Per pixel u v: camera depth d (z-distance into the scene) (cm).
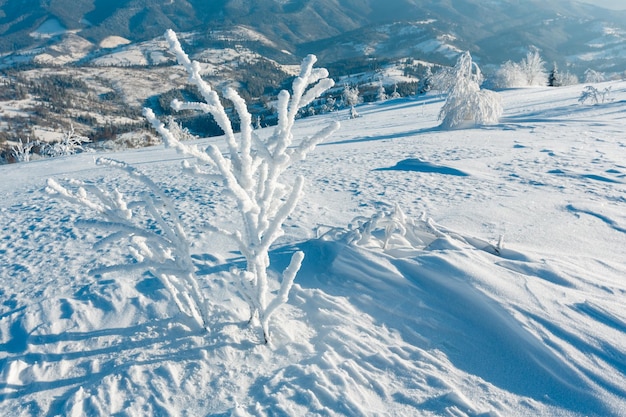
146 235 208
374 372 195
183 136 3538
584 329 213
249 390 186
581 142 1040
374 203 551
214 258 353
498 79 4081
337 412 167
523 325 218
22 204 704
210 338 224
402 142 1322
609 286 264
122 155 1620
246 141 185
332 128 181
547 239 387
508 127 1478
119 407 178
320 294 271
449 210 502
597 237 392
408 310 251
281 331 229
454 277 262
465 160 865
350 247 319
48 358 218
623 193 562
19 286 331
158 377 195
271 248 373
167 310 261
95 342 230
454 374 197
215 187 719
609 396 175
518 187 618
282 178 757
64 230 504
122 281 312
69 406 180
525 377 194
